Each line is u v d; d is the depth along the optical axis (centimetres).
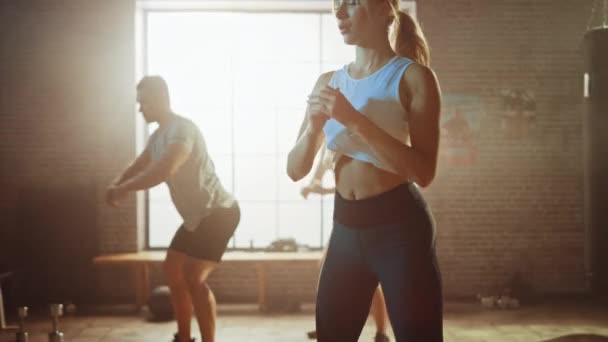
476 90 611
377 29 162
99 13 605
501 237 612
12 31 605
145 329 491
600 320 505
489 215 612
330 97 148
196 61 641
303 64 644
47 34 605
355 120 147
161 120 323
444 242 610
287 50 643
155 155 325
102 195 607
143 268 572
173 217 638
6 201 607
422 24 608
